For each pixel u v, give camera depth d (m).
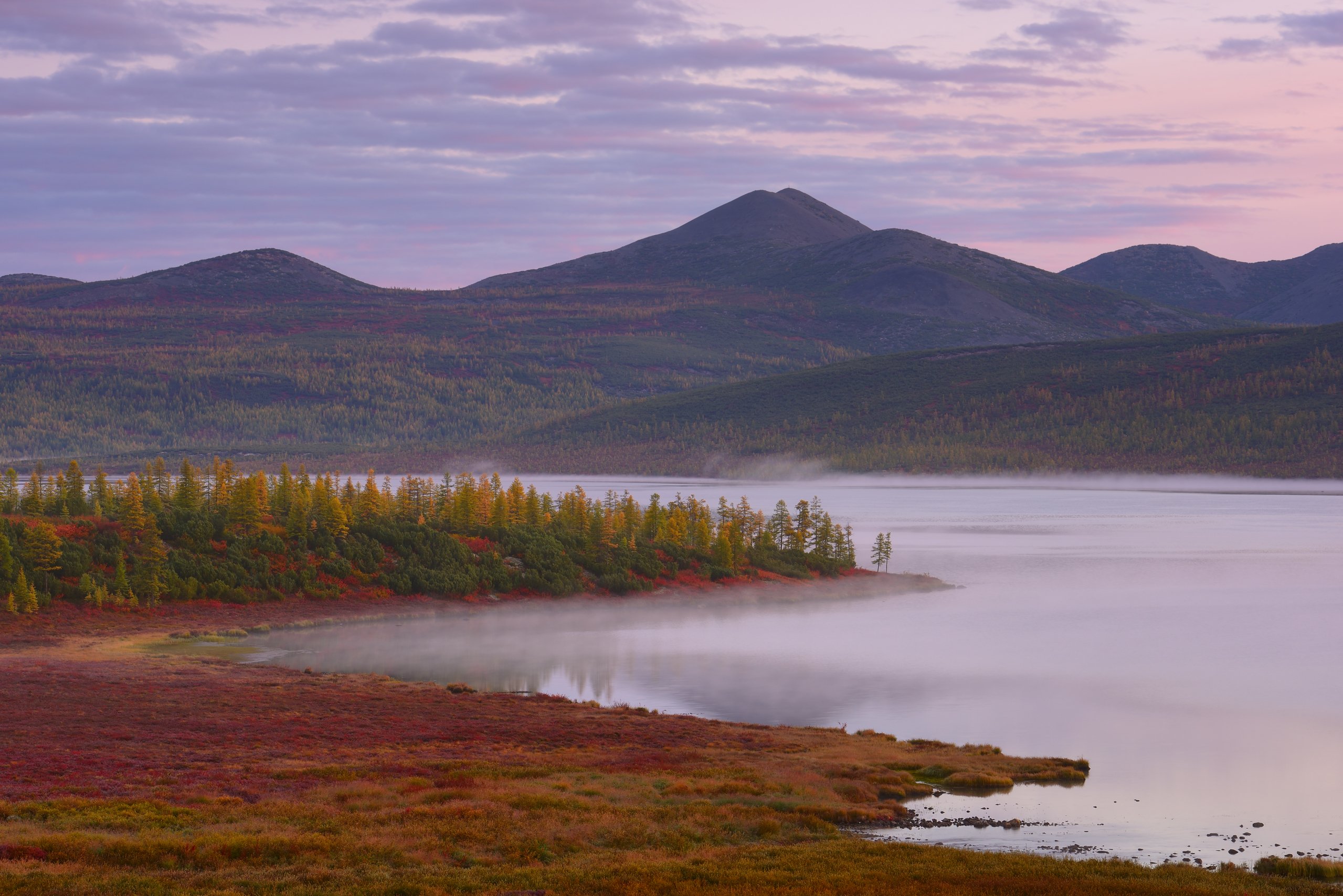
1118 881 33.62
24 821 36.16
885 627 139.25
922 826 44.72
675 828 39.59
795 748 60.53
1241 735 76.00
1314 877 37.31
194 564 123.44
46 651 92.25
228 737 55.69
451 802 41.09
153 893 28.94
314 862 32.84
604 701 85.19
